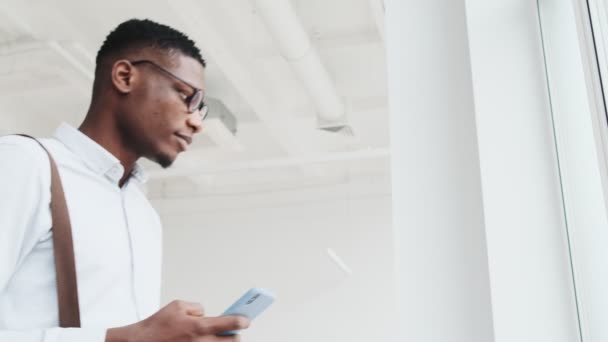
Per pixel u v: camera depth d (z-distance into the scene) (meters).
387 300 5.39
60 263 0.96
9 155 0.96
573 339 0.94
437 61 1.08
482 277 0.96
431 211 1.00
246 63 3.97
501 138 1.03
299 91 4.48
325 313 5.52
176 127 1.16
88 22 3.84
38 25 3.85
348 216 5.74
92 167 1.10
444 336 0.93
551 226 0.99
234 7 3.51
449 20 1.11
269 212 5.96
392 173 1.02
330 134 5.08
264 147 5.45
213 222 6.07
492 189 1.00
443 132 1.04
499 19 1.10
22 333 0.88
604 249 0.88
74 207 1.02
